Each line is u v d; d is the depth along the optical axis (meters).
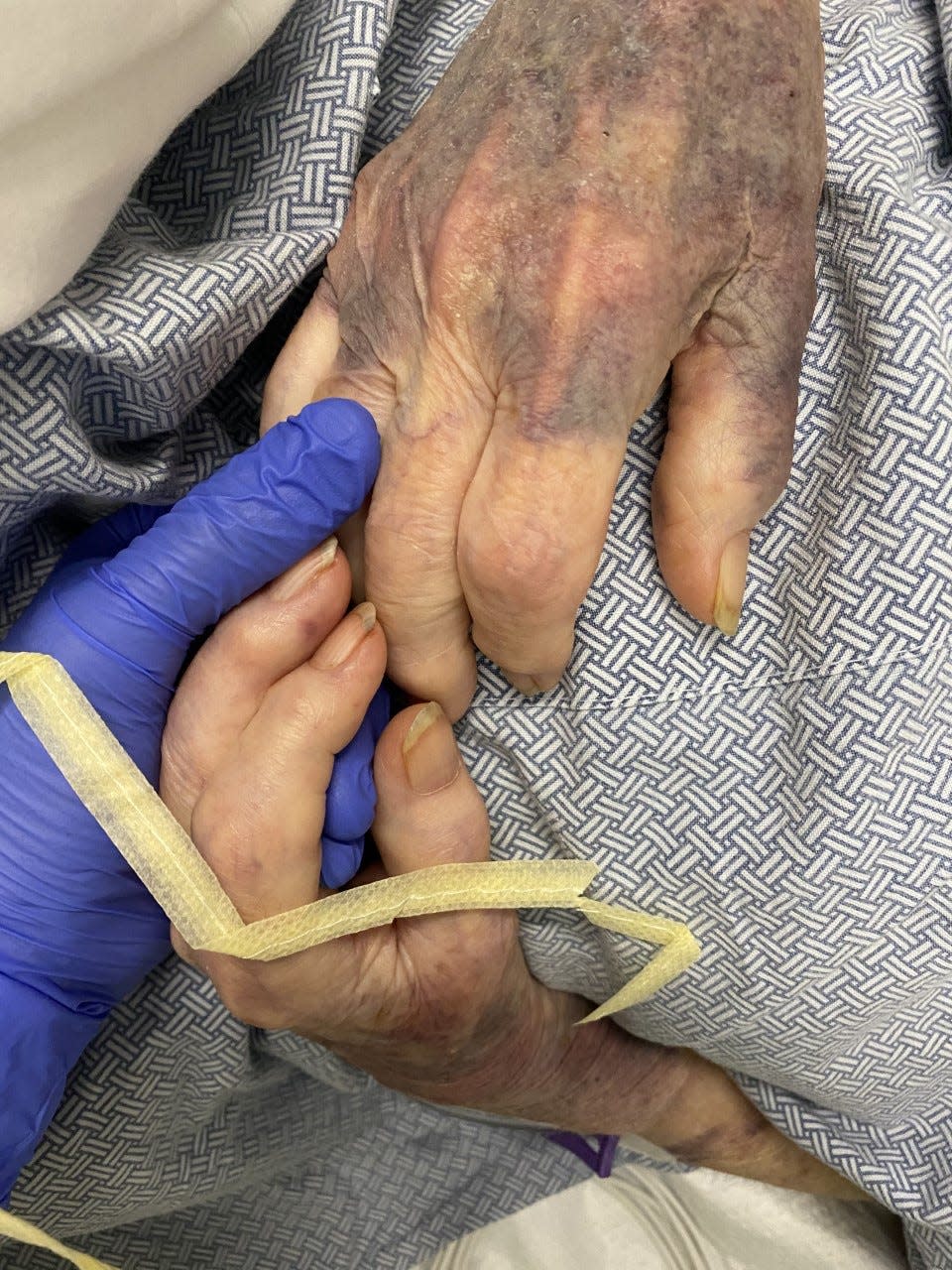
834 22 0.27
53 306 0.21
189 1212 0.41
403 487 0.22
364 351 0.23
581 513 0.20
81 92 0.18
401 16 0.27
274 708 0.23
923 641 0.24
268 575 0.23
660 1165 0.46
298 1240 0.43
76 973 0.25
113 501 0.26
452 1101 0.33
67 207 0.19
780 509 0.25
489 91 0.22
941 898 0.26
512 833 0.28
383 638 0.23
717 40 0.21
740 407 0.22
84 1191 0.33
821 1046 0.29
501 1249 0.44
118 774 0.23
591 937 0.30
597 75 0.21
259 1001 0.25
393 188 0.23
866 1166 0.34
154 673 0.24
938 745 0.25
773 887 0.26
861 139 0.25
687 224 0.21
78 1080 0.31
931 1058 0.30
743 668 0.25
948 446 0.24
